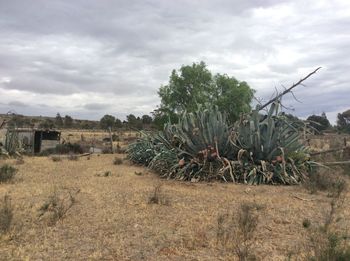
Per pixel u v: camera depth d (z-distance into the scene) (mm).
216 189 11609
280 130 13703
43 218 7555
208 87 29266
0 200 9195
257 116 13852
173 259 5570
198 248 6012
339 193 10547
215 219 7715
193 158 13852
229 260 5523
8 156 24656
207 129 13984
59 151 31984
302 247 6020
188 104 28438
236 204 9297
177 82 29219
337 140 26906
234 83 28922
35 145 35312
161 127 29000
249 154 13523
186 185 12375
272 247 6086
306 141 14633
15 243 6105
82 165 19266
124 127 96062
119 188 11438
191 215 8078
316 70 13430
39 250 5832
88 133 79562
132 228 7074
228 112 28312
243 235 6512
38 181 12812
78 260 5477
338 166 16281
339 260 4863
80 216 7844
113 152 32500
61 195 10047
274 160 13305
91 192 10609
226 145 13812
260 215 8172
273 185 12633
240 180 13234
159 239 6445
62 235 6590
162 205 9008
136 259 5559
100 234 6691
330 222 7266
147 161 18719
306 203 9570
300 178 13094
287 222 7613
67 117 112938
